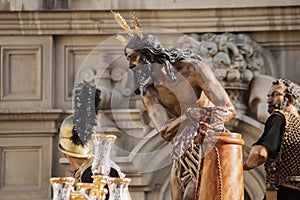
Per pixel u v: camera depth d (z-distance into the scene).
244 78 24.20
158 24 24.45
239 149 15.93
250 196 24.06
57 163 24.59
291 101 18.88
